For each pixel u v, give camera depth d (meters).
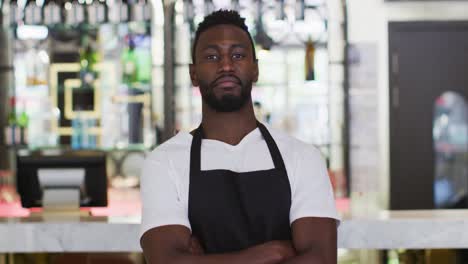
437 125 5.64
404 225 2.83
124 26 5.59
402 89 5.63
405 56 5.63
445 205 5.64
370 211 3.29
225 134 1.96
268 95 5.57
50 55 5.67
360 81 5.63
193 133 2.00
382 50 5.62
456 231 2.83
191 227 1.91
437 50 5.63
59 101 5.63
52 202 3.55
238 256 1.82
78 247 2.89
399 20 5.62
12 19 5.52
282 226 1.91
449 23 5.60
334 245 1.88
